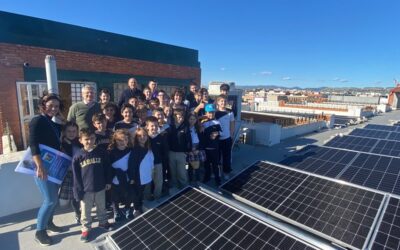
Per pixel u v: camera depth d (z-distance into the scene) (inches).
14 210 164.4
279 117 597.6
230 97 460.1
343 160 224.8
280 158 312.7
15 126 315.3
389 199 132.2
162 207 139.3
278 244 102.7
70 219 161.0
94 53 377.7
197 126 205.2
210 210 130.2
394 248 103.6
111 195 156.1
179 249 108.0
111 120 181.9
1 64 297.7
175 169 199.5
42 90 330.0
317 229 123.8
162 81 477.7
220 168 239.3
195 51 537.0
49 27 331.0
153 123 170.7
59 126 146.9
